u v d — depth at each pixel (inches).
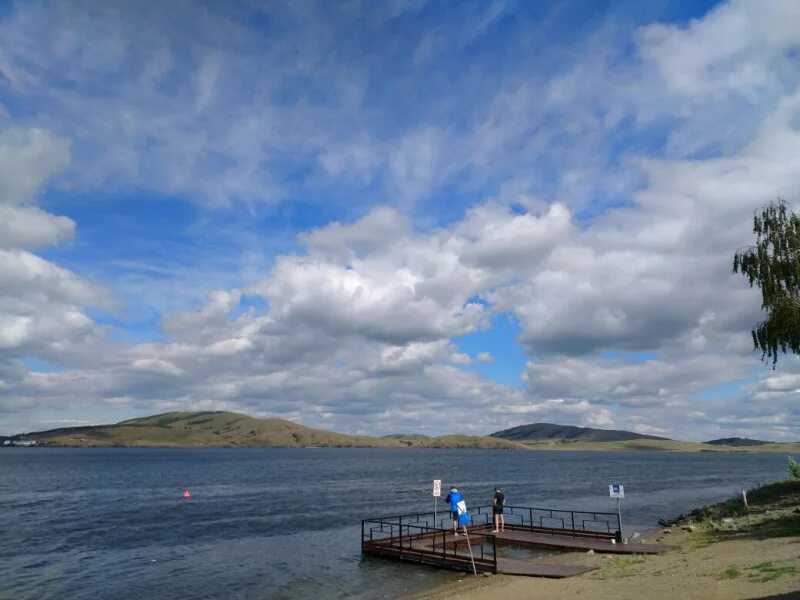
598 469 6870.1
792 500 1740.9
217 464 7667.3
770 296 1307.8
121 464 7564.0
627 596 750.5
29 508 2765.7
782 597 619.2
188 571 1381.6
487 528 1576.0
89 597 1163.9
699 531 1449.3
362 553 1402.6
